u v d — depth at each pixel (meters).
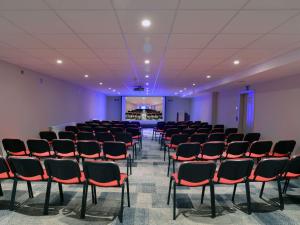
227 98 11.16
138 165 5.76
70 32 3.33
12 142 4.54
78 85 11.49
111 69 6.66
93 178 2.92
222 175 3.04
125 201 3.52
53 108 8.48
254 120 8.21
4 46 4.12
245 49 4.18
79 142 4.48
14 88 5.88
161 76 8.04
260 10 2.51
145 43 3.87
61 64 5.88
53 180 3.03
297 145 5.70
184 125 10.39
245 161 2.98
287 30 3.14
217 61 5.29
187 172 2.92
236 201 3.60
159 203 3.47
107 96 20.02
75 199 3.56
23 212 3.11
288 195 3.86
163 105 19.69
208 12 2.58
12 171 3.09
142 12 2.60
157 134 13.55
